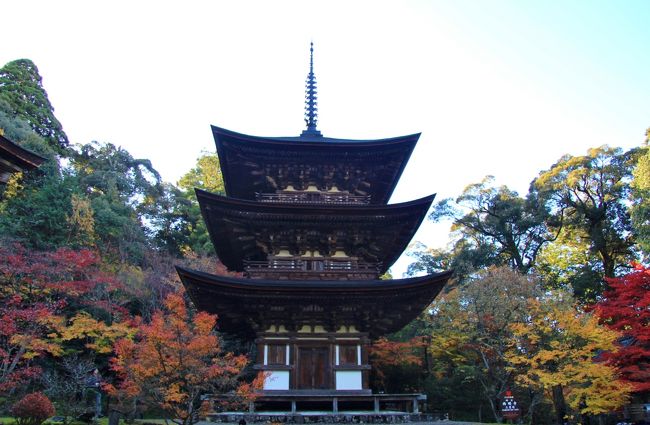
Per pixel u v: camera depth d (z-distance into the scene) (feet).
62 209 144.36
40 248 134.00
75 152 216.33
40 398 75.46
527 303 105.60
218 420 62.64
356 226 80.33
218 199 74.08
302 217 77.82
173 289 132.57
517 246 190.49
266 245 80.79
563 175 184.44
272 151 84.43
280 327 73.46
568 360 93.91
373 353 128.67
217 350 56.59
